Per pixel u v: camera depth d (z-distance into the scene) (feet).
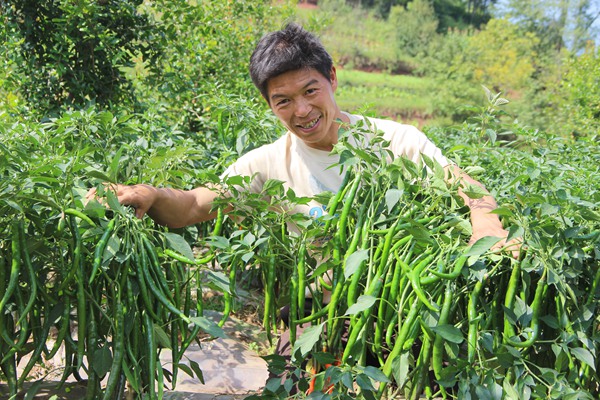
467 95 108.58
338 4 148.46
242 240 7.00
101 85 17.28
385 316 6.56
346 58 135.23
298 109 7.48
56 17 16.72
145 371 6.47
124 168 8.50
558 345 6.22
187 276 7.06
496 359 6.12
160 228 8.11
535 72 112.27
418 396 6.67
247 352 11.39
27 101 17.13
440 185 6.73
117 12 17.28
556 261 6.25
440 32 153.89
